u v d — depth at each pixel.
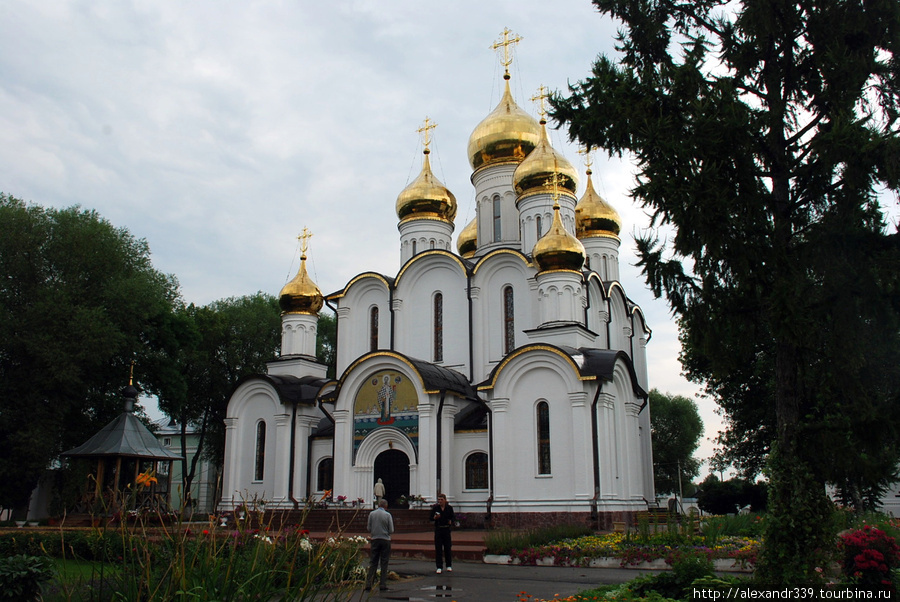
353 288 42.28
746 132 14.02
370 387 35.38
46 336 36.03
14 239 38.16
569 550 21.19
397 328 39.97
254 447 38.94
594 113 15.70
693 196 13.40
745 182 13.97
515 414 32.19
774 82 15.38
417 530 30.34
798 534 13.30
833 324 13.78
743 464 45.50
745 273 13.79
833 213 14.02
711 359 15.07
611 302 43.34
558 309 34.44
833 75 14.02
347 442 35.16
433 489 32.34
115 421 35.91
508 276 37.81
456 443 33.81
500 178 44.41
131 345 40.94
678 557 17.59
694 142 13.80
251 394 39.56
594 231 48.25
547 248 34.91
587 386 31.33
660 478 87.19
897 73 14.37
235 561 9.09
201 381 56.56
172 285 50.59
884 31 14.11
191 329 48.28
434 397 33.41
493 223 44.19
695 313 14.98
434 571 19.97
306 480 37.81
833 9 14.20
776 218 14.47
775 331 13.61
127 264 43.78
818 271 13.98
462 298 38.84
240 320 59.22
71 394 38.69
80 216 41.91
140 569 8.56
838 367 13.87
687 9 16.88
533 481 31.19
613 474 31.17
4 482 36.31
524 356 32.12
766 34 14.70
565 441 30.98
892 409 13.05
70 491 35.53
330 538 11.02
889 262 13.05
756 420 41.91
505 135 44.34
